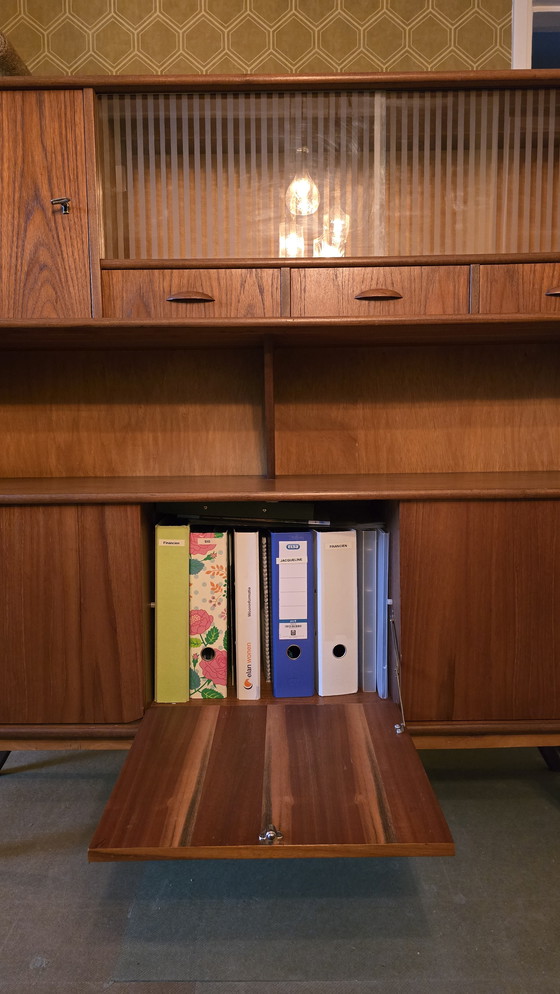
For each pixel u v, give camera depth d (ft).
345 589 4.56
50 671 4.33
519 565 4.25
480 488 4.24
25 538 4.25
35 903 3.56
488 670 4.30
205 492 4.24
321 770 3.62
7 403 5.56
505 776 4.89
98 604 4.29
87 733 4.32
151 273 4.48
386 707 4.38
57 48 5.45
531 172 4.66
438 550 4.23
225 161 4.63
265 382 4.94
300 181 4.64
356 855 2.97
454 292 4.50
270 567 4.61
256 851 2.97
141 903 3.58
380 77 4.25
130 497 4.20
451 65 5.46
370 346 5.46
